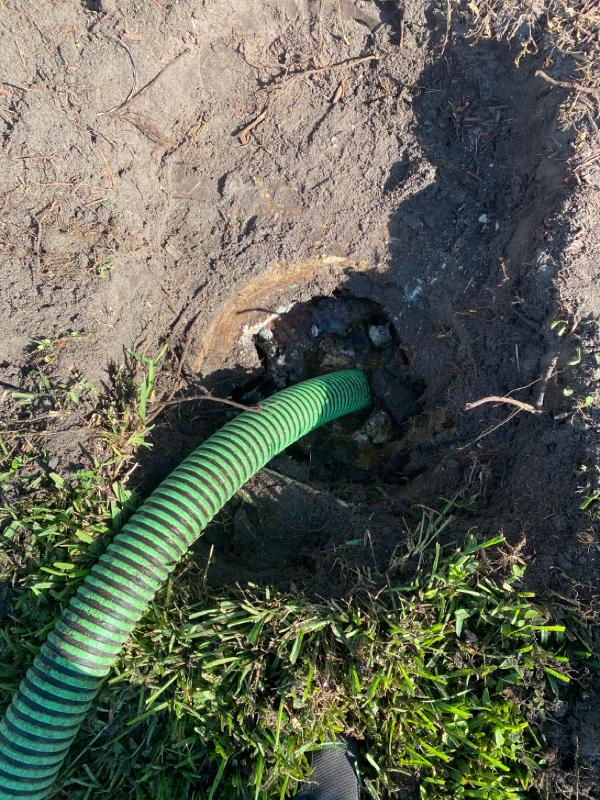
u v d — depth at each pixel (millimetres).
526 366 1054
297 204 1176
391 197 1158
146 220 1136
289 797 935
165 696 966
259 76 1161
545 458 1016
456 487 1097
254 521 1136
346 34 1147
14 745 913
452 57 1123
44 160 1058
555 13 1052
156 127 1135
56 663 925
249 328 1223
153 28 1085
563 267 1004
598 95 1021
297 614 978
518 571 967
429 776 934
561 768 925
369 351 1258
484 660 951
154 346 1154
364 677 942
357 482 1228
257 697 952
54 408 1032
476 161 1133
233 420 1089
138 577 954
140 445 1082
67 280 1062
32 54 1051
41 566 979
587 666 939
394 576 1016
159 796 938
